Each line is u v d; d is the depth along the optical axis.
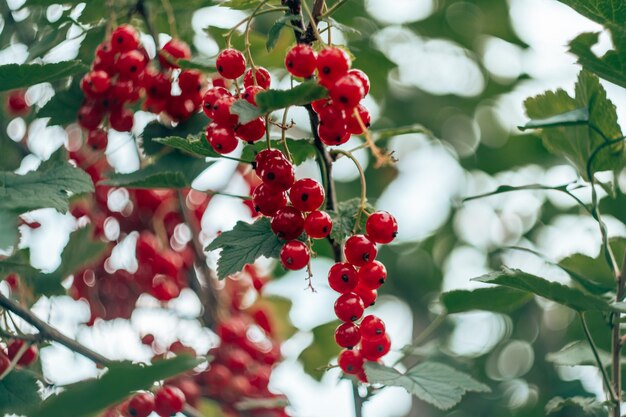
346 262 0.62
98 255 0.74
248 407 0.74
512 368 0.97
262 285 0.80
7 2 0.76
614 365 0.65
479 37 1.13
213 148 0.62
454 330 1.00
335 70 0.59
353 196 1.07
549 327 0.98
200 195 0.77
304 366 0.81
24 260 0.72
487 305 0.72
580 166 0.69
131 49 0.71
